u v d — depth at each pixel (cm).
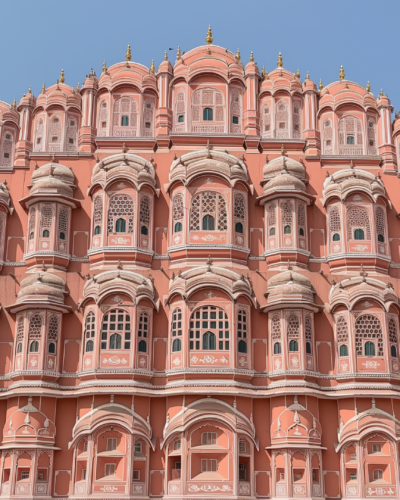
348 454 3244
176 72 3962
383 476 3212
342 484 3198
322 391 3309
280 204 3619
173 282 3438
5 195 3697
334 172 3806
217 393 3216
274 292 3406
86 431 3169
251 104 3903
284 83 3975
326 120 3953
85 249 3628
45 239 3569
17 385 3262
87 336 3366
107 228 3572
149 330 3372
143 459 3186
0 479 3177
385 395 3266
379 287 3469
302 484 3136
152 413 3275
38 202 3622
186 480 3112
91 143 3847
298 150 3872
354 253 3581
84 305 3419
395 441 3222
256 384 3334
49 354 3334
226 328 3338
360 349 3366
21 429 3189
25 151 3872
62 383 3331
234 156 3781
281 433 3209
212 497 3088
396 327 3444
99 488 3106
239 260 3547
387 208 3759
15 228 3688
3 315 3462
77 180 3759
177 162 3700
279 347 3356
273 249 3578
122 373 3256
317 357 3394
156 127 3884
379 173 3831
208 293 3378
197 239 3541
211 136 3822
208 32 4175
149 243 3591
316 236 3675
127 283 3378
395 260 3694
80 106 4009
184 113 3894
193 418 3175
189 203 3581
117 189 3616
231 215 3566
